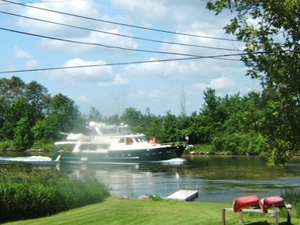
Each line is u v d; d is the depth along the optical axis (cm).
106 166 5262
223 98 8344
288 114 1305
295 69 1288
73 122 10025
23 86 13062
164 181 3547
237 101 8238
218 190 2877
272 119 1366
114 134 6028
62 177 2103
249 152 7131
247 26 1368
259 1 1342
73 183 1998
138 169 4756
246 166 4772
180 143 5712
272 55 1339
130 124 9506
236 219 1491
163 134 8494
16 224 1530
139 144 5528
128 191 2928
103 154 5509
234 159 6081
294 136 1347
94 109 10412
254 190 2853
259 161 5559
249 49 1358
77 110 10231
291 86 1298
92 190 1994
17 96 12744
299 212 1540
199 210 1698
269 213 1382
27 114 10975
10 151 9838
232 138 7362
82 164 5516
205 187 3061
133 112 9725
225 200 2431
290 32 1305
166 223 1458
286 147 1351
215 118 8238
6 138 10681
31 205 1681
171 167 4888
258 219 1479
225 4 1380
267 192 2744
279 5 1266
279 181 3350
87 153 5553
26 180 1981
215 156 6981
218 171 4272
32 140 10081
